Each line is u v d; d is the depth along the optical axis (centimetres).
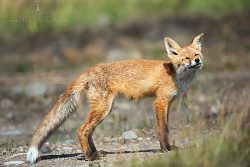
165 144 1809
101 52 3938
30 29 4428
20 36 4388
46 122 1745
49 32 4416
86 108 2711
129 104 2739
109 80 1788
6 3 4488
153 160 1545
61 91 2995
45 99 2906
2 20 4506
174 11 4806
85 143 1736
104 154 1794
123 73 1808
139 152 1808
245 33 4162
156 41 4184
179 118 2362
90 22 4584
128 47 4034
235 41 4016
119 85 1800
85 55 3881
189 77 1867
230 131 1809
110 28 4459
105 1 4844
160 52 3828
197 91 2856
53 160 1761
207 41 4069
